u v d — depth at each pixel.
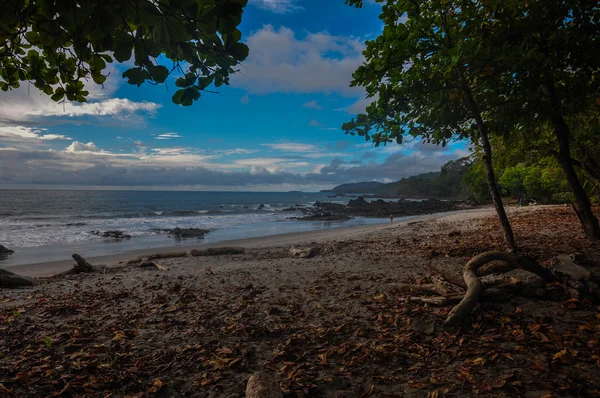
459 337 4.37
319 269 9.56
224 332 4.89
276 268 10.18
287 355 4.13
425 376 3.55
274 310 5.71
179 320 5.47
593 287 5.23
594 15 5.48
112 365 3.99
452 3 7.01
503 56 5.04
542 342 4.07
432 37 6.66
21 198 103.19
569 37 5.55
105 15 1.66
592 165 11.55
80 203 79.38
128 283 9.26
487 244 11.05
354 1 5.94
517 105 5.54
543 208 27.56
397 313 5.27
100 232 29.28
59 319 5.82
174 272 11.00
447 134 6.88
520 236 12.41
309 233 28.12
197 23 1.70
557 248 9.05
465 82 5.95
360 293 6.57
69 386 3.55
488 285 5.83
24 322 5.62
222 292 7.35
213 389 3.51
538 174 33.12
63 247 21.86
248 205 86.75
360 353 4.09
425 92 5.84
